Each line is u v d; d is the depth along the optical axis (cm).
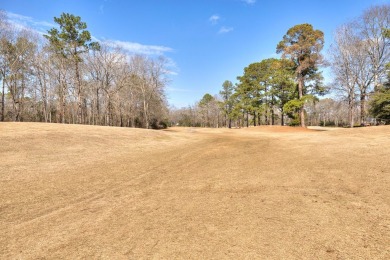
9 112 4009
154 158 973
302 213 374
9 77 3222
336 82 2852
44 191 534
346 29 2748
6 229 354
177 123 9050
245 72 4706
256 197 461
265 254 267
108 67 3853
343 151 878
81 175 681
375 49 2692
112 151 1126
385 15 2595
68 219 386
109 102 3900
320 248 275
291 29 3278
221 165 796
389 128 1532
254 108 4538
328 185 503
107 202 465
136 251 284
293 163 750
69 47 3102
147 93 4372
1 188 545
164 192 522
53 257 278
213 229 334
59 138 1262
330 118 8350
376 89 2620
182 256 269
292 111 3834
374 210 369
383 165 621
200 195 492
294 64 3438
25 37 3328
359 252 263
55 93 3872
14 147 980
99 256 276
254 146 1260
